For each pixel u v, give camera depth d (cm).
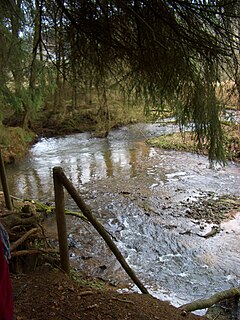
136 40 181
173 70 187
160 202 716
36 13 214
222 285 444
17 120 1229
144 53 184
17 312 228
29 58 335
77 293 256
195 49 177
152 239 566
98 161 1039
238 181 822
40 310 232
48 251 300
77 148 1203
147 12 171
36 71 298
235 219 630
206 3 164
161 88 200
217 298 336
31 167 995
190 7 165
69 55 208
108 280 445
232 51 171
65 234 282
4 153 1010
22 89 731
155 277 461
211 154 205
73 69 215
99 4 176
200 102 192
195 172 902
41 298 245
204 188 786
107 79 219
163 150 1138
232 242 549
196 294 425
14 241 286
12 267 279
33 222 310
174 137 1228
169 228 601
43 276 277
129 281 445
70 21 192
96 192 782
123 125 1469
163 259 507
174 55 180
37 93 536
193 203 705
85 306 241
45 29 211
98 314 234
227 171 893
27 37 291
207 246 540
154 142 1219
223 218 634
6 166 1004
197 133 204
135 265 490
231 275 466
